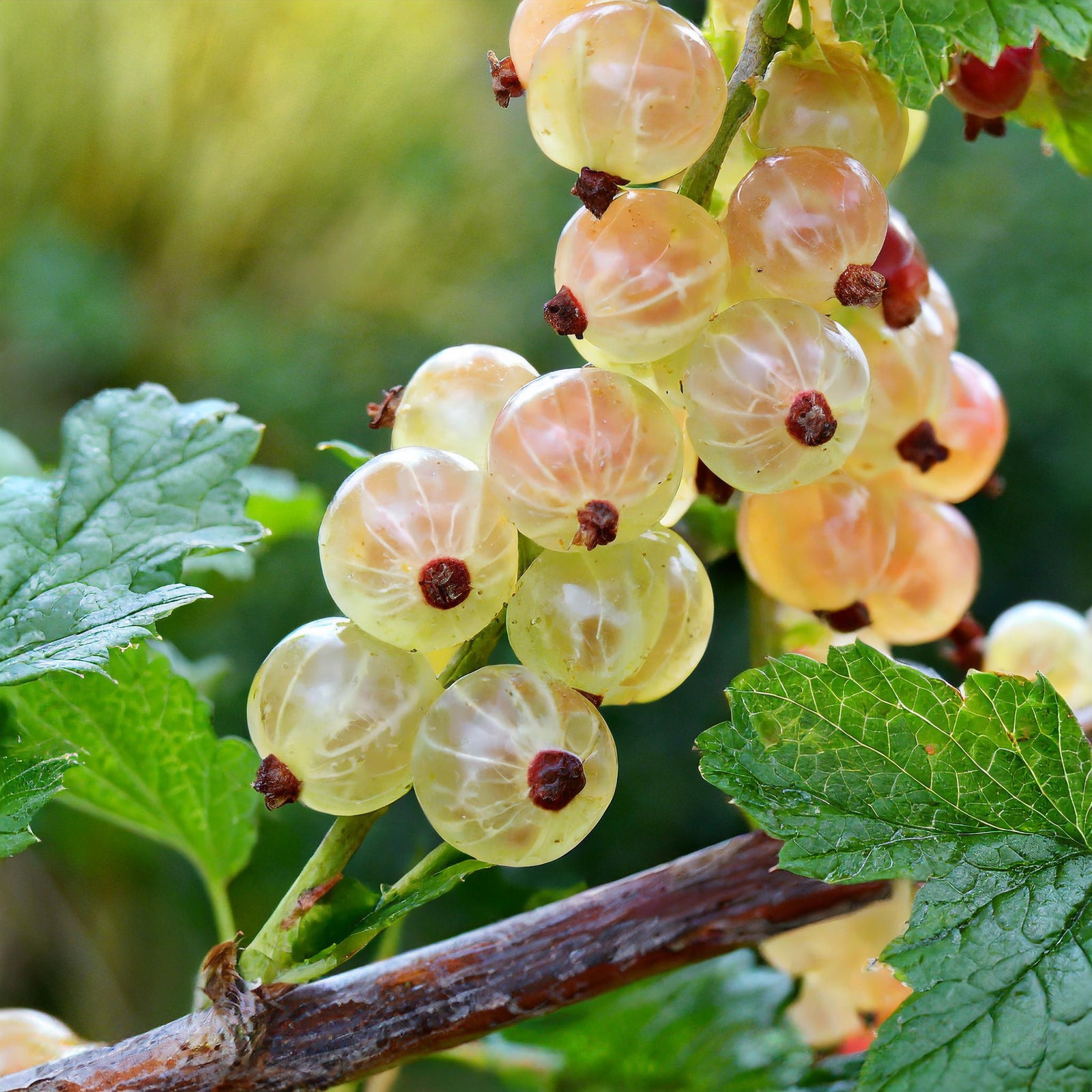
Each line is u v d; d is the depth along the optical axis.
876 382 0.24
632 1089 0.27
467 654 0.23
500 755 0.23
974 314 1.22
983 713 0.23
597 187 0.23
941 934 0.23
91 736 0.25
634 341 0.23
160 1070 0.23
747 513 0.25
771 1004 0.27
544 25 0.24
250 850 0.26
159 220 1.09
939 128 1.32
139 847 0.67
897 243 0.24
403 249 1.18
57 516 0.24
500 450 0.23
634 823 1.02
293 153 1.12
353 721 0.23
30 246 1.03
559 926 0.24
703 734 0.23
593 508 0.23
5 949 0.66
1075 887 0.23
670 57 0.23
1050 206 1.25
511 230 1.26
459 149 1.22
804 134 0.24
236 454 0.25
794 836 0.23
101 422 0.25
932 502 0.25
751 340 0.23
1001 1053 0.22
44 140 1.05
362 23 1.16
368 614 0.23
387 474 0.23
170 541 0.24
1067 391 1.17
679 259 0.23
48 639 0.24
